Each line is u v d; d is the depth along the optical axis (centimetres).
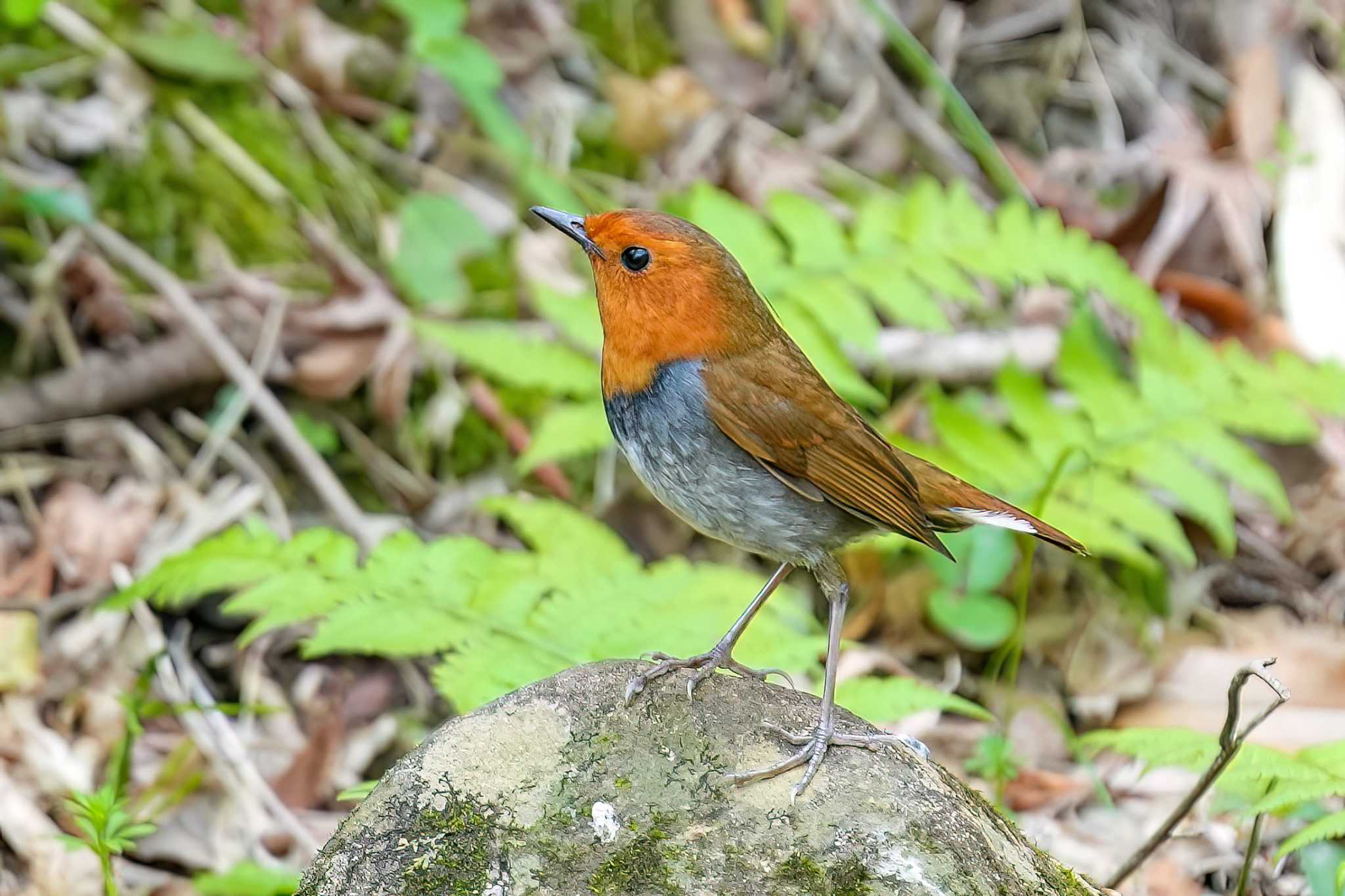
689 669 630
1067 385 1012
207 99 1218
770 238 991
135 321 1105
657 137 1327
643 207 1271
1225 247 1318
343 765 944
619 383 742
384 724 966
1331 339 1248
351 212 1209
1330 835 663
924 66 1295
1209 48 1477
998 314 1262
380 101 1273
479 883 545
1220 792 876
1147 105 1423
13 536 1010
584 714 597
